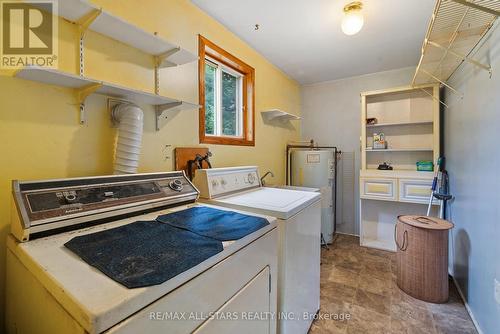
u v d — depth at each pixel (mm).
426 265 1894
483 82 1570
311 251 1584
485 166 1522
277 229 1180
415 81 2553
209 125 2170
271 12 1852
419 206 2910
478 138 1645
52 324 537
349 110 3400
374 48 2457
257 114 2598
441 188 2475
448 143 2463
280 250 1199
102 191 989
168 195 1221
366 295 1979
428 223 2006
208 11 1840
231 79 2436
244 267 862
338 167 3498
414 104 2896
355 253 2805
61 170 1083
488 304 1447
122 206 1000
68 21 1105
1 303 918
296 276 1339
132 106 1251
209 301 696
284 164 3248
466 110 1903
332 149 3494
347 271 2375
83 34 1146
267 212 1246
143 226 913
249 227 942
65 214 830
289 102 3352
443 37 1586
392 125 2982
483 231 1541
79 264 609
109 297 483
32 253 667
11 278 795
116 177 1081
